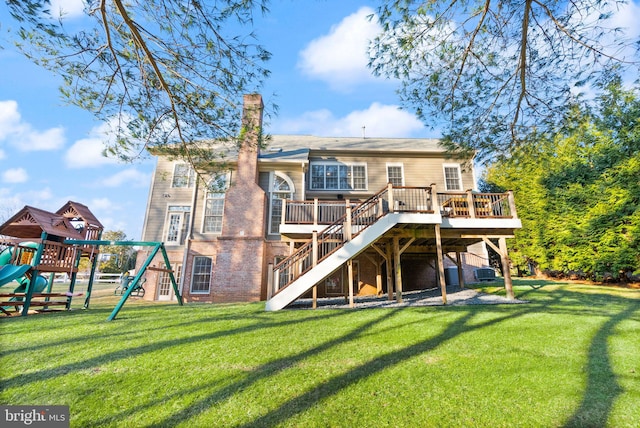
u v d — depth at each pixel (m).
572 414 2.73
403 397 3.04
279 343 4.75
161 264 13.34
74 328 5.73
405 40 4.52
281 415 2.72
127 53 4.51
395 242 9.26
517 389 3.20
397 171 15.43
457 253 12.15
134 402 2.96
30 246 8.53
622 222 11.88
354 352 4.34
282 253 12.92
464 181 15.23
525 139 5.64
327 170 15.27
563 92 4.94
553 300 8.72
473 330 5.48
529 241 15.97
